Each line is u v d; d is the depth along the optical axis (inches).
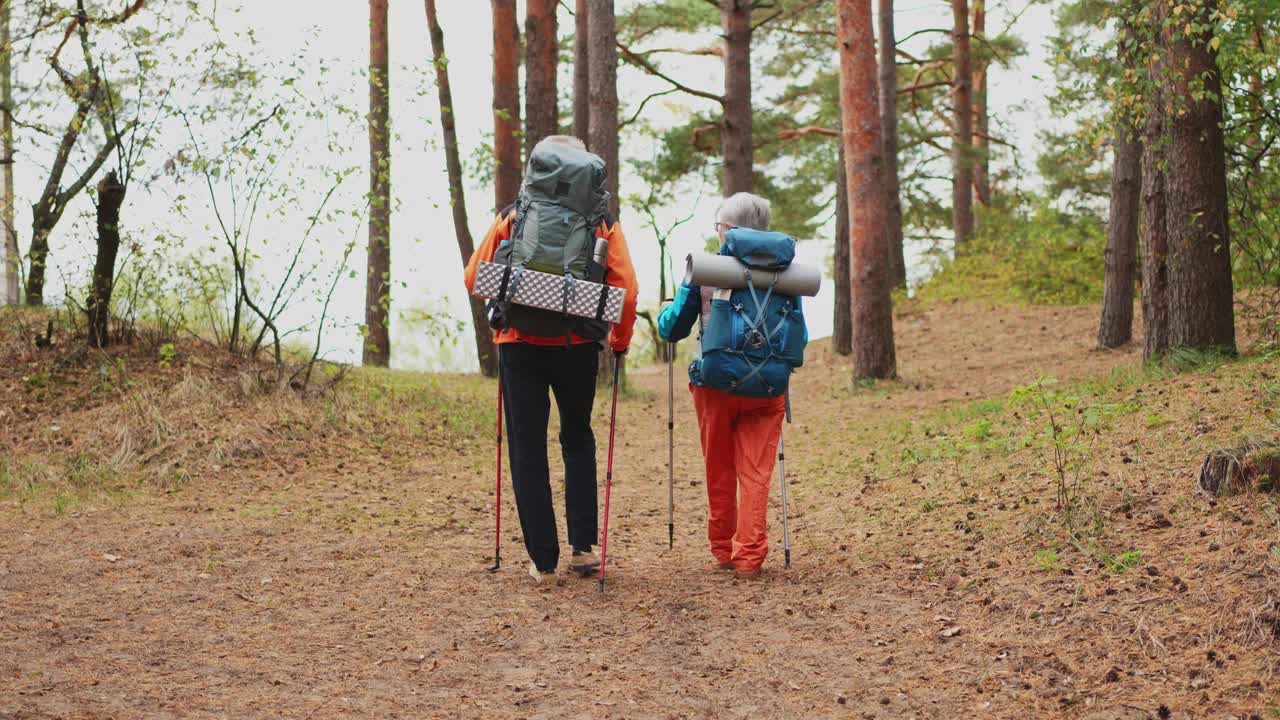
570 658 147.6
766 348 183.5
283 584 185.5
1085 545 169.8
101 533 221.0
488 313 177.0
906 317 735.7
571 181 176.2
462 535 230.8
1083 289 743.1
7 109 366.3
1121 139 490.9
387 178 362.3
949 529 200.2
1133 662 129.6
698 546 222.1
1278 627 127.3
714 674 140.7
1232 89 315.6
